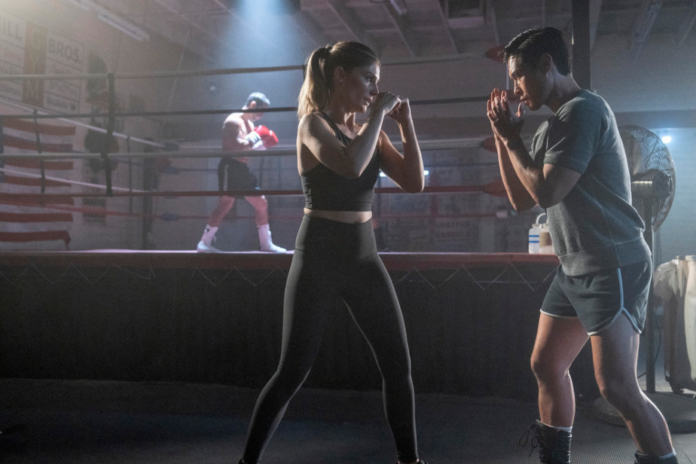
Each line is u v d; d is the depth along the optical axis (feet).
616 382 4.83
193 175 31.45
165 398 9.98
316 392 10.24
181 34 30.71
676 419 8.23
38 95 22.09
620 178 5.09
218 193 10.93
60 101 23.35
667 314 10.86
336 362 10.35
